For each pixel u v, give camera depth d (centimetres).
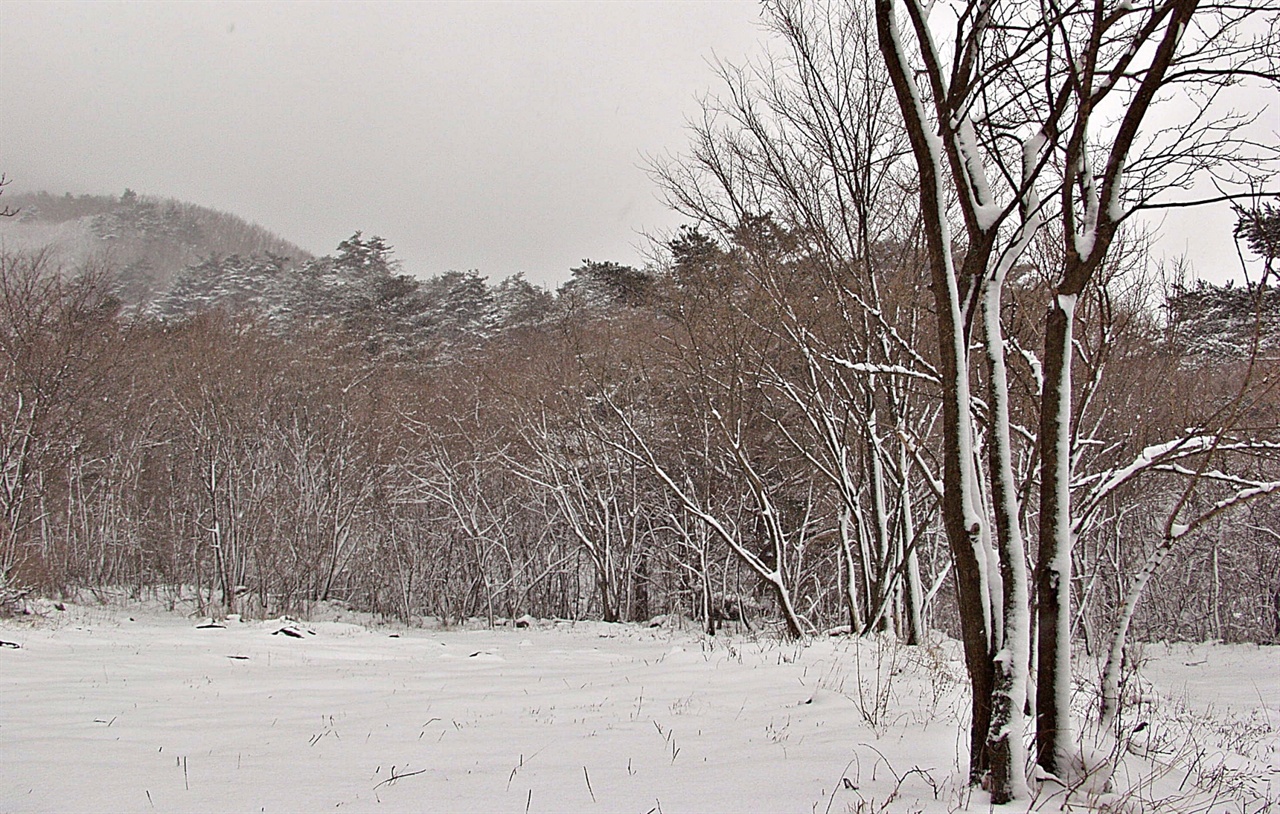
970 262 577
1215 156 658
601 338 3098
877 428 1739
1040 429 572
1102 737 704
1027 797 498
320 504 3591
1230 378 1503
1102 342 782
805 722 852
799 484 2786
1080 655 1658
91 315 3319
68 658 1441
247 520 3466
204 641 1914
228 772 627
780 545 1803
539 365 3375
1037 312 989
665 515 3077
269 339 3850
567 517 3325
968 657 544
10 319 2938
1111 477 708
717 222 1791
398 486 3647
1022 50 561
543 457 3303
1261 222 616
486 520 3559
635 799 543
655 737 781
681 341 2317
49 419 2983
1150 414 1197
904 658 1308
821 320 1705
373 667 1533
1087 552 1989
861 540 1669
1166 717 1057
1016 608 520
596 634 2712
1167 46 521
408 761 674
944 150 632
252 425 3494
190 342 3641
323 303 5559
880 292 1606
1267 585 3088
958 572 550
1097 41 533
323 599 3681
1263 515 2852
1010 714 507
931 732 788
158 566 3844
